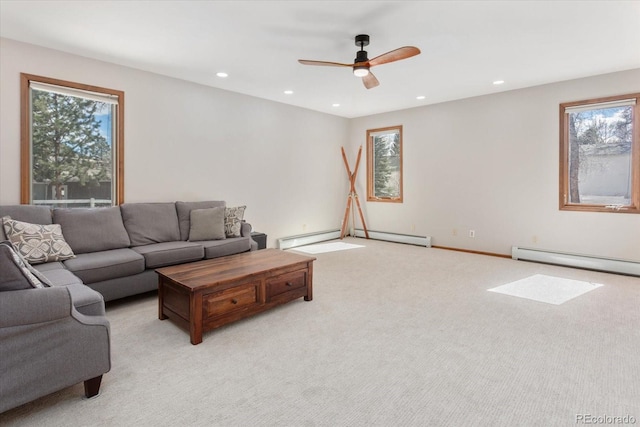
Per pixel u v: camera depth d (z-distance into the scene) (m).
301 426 1.58
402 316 2.89
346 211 6.99
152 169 4.22
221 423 1.60
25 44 3.32
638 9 2.72
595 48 3.50
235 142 5.11
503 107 5.14
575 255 4.50
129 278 3.16
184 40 3.29
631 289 3.61
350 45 3.44
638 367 2.07
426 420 1.61
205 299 2.45
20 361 1.55
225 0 2.59
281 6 2.68
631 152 4.23
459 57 3.75
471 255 5.35
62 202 3.68
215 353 2.27
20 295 1.54
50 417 1.64
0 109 3.21
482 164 5.39
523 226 5.04
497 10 2.74
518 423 1.59
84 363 1.73
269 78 4.44
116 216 3.62
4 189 3.26
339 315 2.92
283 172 5.85
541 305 3.14
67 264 2.90
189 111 4.55
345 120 7.06
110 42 3.33
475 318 2.84
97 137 3.88
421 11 2.76
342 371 2.04
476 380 1.95
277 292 2.95
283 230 5.91
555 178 4.73
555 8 2.71
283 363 2.14
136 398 1.79
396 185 6.61
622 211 4.26
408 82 4.66
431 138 5.96
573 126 4.63
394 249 5.82
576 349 2.30
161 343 2.41
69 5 2.64
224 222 4.27
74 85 3.61
